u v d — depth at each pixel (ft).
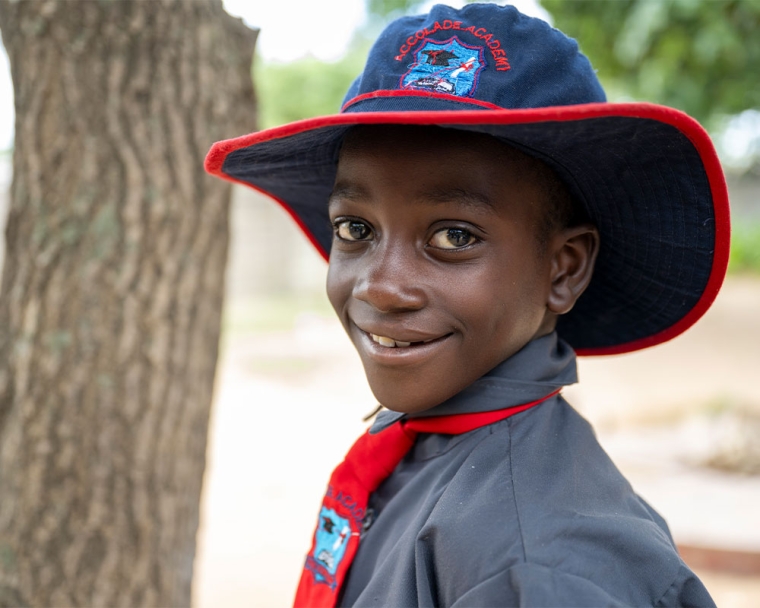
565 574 3.07
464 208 3.56
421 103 3.66
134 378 6.47
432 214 3.59
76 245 6.33
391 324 3.63
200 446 7.04
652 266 4.28
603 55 16.53
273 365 32.50
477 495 3.43
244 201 50.31
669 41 15.01
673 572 3.37
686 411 23.79
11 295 6.49
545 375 3.93
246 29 7.08
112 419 6.42
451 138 3.57
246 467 20.33
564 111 3.09
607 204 4.06
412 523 3.65
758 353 31.42
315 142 4.28
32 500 6.37
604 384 27.37
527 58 3.77
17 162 6.48
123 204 6.37
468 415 3.88
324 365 32.50
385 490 4.25
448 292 3.59
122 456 6.47
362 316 3.74
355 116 3.29
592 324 4.85
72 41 6.22
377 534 4.00
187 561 7.02
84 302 6.35
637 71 16.44
